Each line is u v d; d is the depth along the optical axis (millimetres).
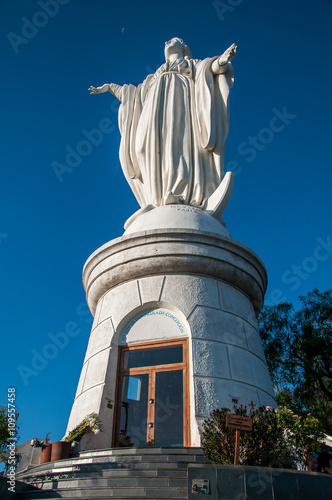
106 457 8930
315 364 20250
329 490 6805
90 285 13953
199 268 12609
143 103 17656
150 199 15719
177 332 11812
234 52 16125
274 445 7891
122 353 12062
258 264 13711
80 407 11539
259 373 11875
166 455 8648
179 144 15992
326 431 19750
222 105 16688
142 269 12727
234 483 6691
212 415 8727
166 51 19359
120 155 17516
